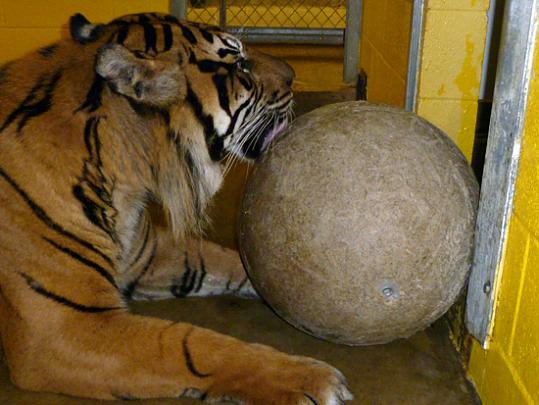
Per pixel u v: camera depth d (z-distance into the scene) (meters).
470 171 2.89
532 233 2.38
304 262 2.69
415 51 3.93
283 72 3.31
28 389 2.78
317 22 8.82
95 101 2.80
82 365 2.68
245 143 3.26
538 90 2.33
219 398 2.67
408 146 2.72
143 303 3.53
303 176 2.70
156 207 4.17
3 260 2.73
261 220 2.79
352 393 2.88
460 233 2.75
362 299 2.69
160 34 2.91
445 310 2.88
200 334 2.73
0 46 6.23
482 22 3.83
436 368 3.05
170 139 2.97
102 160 2.83
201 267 3.56
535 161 2.36
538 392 2.34
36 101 2.79
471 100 3.99
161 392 2.69
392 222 2.62
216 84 2.99
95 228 2.83
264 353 2.71
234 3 8.66
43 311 2.70
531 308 2.39
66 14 6.16
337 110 2.89
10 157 2.74
